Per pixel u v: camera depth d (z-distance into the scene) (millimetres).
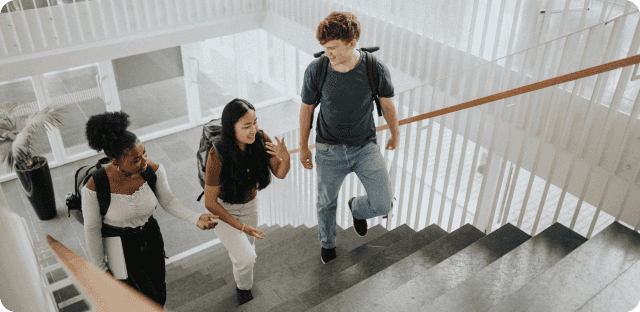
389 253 3105
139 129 8422
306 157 2826
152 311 1182
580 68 2725
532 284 2092
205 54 8523
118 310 1149
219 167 2334
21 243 1391
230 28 7348
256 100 9961
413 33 5020
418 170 6938
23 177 5891
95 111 7773
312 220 4879
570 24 3836
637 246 2312
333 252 3240
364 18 5633
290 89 10188
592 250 2283
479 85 4426
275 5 7168
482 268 2426
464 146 3047
